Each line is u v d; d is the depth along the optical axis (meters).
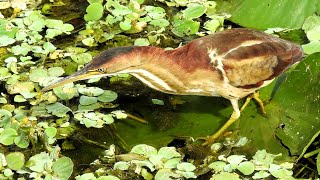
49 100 8.03
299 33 8.82
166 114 8.08
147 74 7.61
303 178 7.29
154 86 7.77
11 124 7.59
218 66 7.55
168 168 7.13
